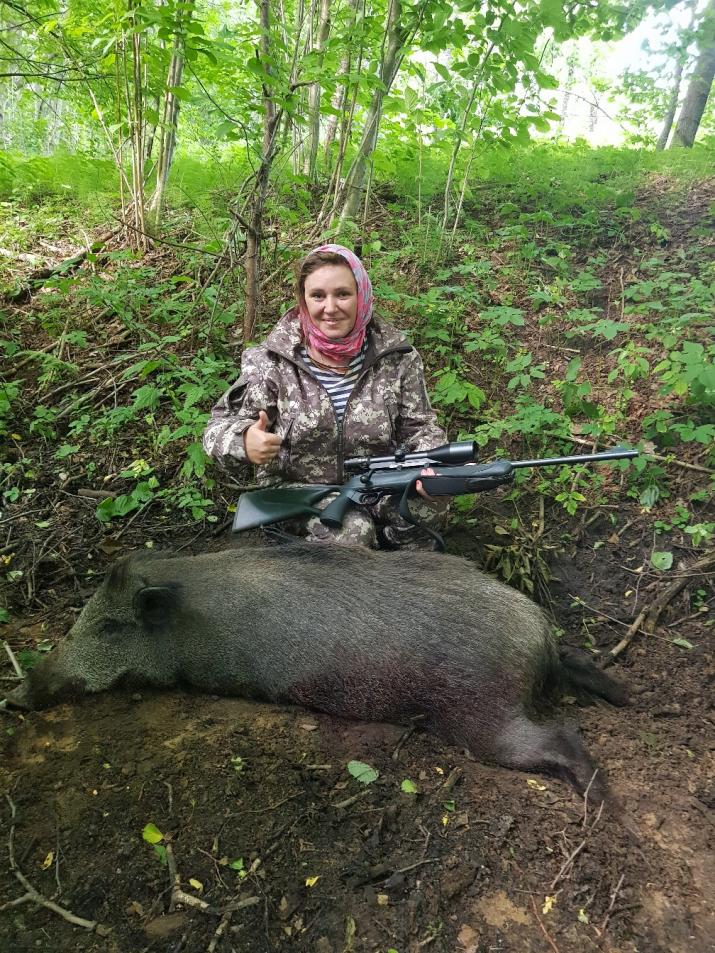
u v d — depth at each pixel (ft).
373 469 10.68
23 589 12.19
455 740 9.11
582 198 23.47
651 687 10.50
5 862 7.29
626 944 6.64
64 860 7.31
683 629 11.58
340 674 9.48
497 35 17.71
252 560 10.47
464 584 9.56
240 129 17.08
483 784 8.44
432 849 7.48
